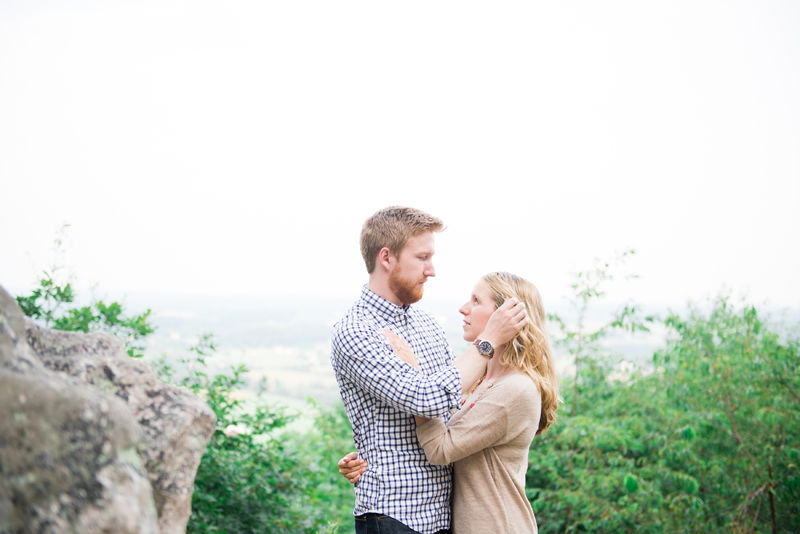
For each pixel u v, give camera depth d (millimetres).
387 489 1983
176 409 1278
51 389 923
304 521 4137
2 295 1097
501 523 1994
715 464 4293
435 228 2199
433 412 1888
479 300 2262
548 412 2236
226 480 3668
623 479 4199
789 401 4266
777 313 4449
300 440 5480
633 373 4625
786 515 4359
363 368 1987
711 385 4371
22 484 836
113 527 880
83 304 3217
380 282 2199
